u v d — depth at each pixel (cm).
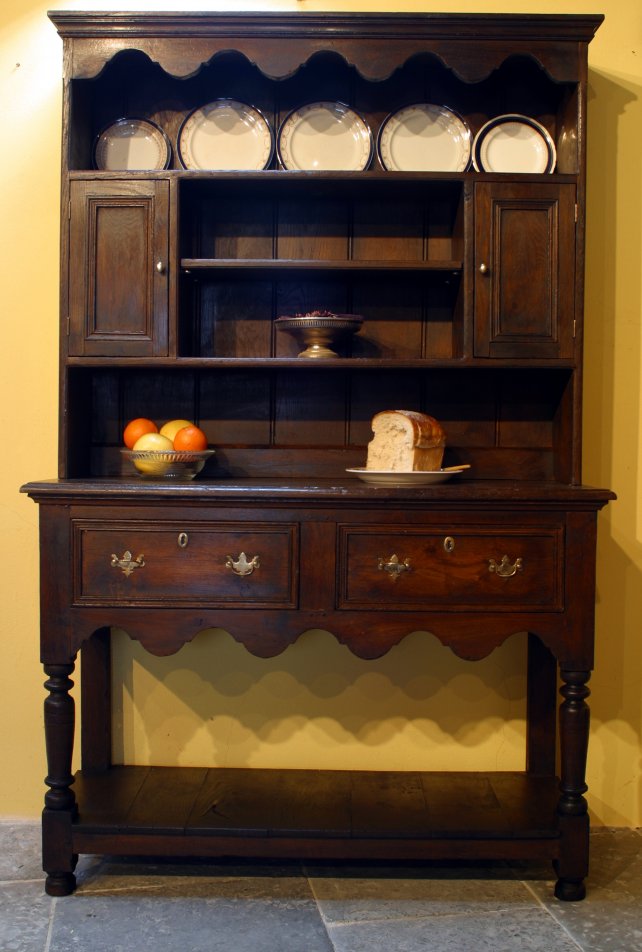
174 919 195
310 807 215
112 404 242
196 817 208
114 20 213
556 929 192
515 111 238
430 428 220
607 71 242
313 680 247
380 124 235
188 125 229
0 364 243
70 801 205
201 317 242
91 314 216
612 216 243
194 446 221
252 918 195
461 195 221
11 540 246
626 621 247
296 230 240
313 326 221
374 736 248
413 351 241
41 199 242
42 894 205
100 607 203
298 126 230
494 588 202
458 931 191
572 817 203
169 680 247
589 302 243
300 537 201
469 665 247
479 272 215
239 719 247
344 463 241
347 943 186
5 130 241
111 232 215
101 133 231
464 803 219
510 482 235
